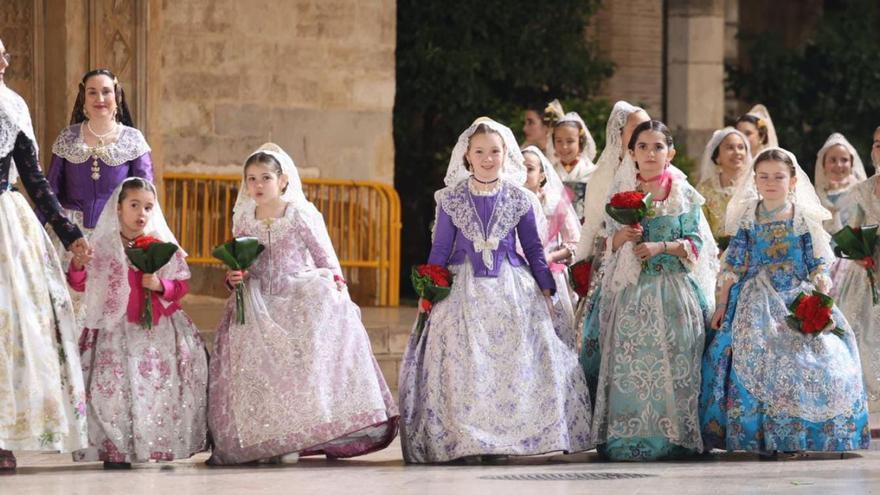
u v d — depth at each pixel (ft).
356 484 23.61
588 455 28.48
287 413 26.63
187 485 23.50
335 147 50.08
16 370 24.99
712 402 27.71
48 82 42.75
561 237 31.14
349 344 27.20
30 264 25.38
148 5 43.29
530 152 31.27
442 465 26.71
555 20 59.72
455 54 57.82
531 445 26.66
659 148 28.07
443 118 59.11
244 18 48.60
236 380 26.89
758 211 28.48
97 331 26.53
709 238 28.58
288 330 26.96
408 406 27.40
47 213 26.07
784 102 65.10
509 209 27.68
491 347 26.99
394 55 51.47
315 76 49.73
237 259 26.94
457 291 27.40
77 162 30.19
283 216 27.71
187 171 48.01
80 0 42.60
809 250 28.30
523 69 59.36
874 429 32.83
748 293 28.04
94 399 26.13
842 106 64.49
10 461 25.85
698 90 64.75
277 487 23.24
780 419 27.35
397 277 50.19
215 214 48.14
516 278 27.55
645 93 65.46
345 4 49.98
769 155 28.35
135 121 43.39
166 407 26.40
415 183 60.49
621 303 27.89
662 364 27.48
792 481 23.61
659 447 27.35
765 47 65.82
